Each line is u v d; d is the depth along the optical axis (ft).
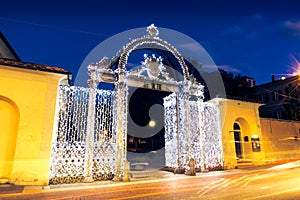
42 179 25.84
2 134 26.43
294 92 81.51
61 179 27.91
